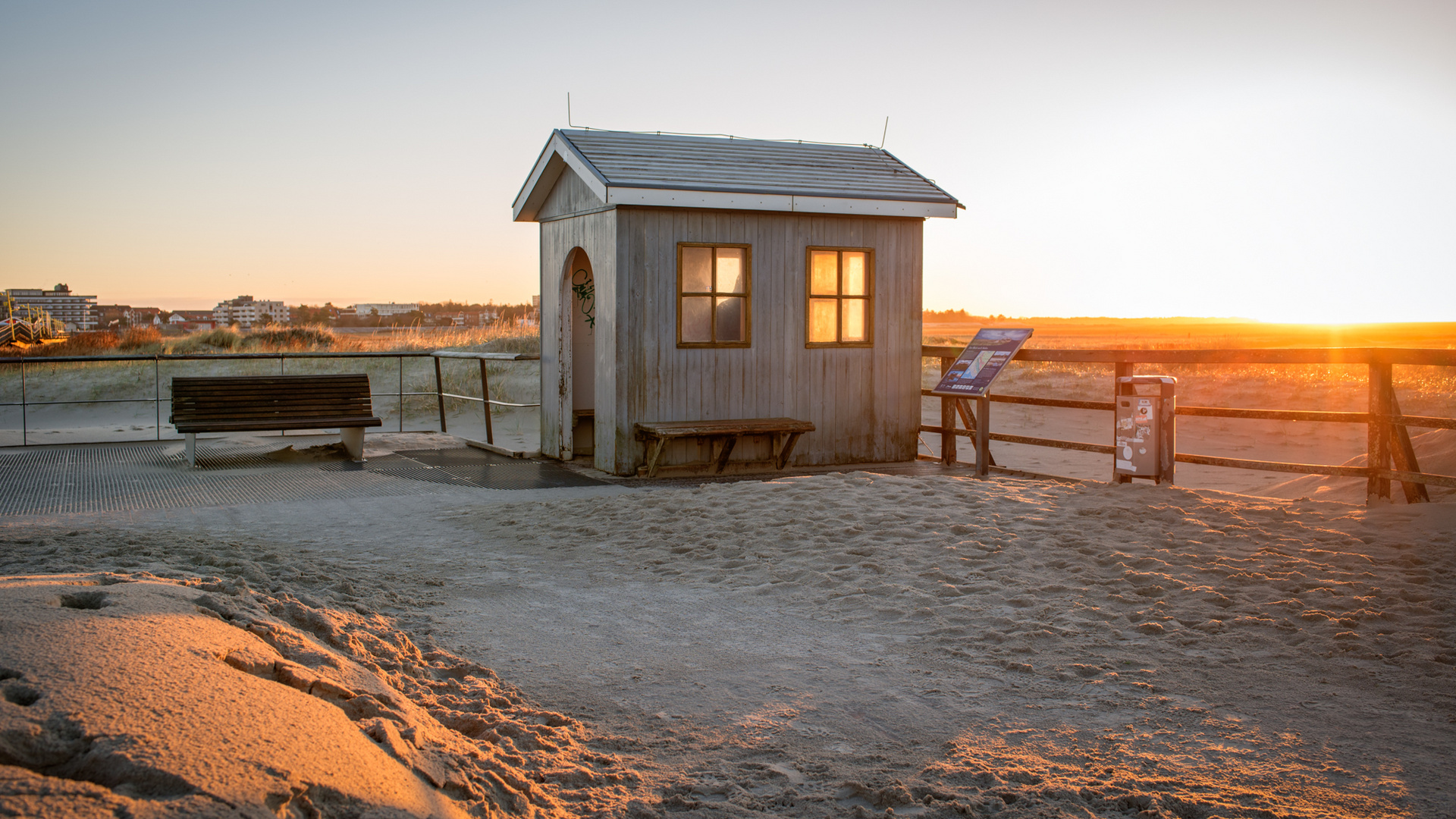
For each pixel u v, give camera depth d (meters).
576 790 3.18
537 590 5.84
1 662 2.78
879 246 11.83
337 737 2.76
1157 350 8.43
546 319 12.48
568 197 11.81
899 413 12.09
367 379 12.09
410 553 6.82
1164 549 6.27
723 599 5.65
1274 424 15.97
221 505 8.66
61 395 19.59
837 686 4.25
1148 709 3.93
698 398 11.02
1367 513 6.98
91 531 6.90
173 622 3.31
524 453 12.36
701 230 10.89
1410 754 3.46
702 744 3.63
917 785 3.25
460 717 3.62
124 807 2.14
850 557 6.34
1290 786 3.22
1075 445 9.07
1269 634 4.76
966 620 5.12
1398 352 7.07
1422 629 4.72
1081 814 3.05
